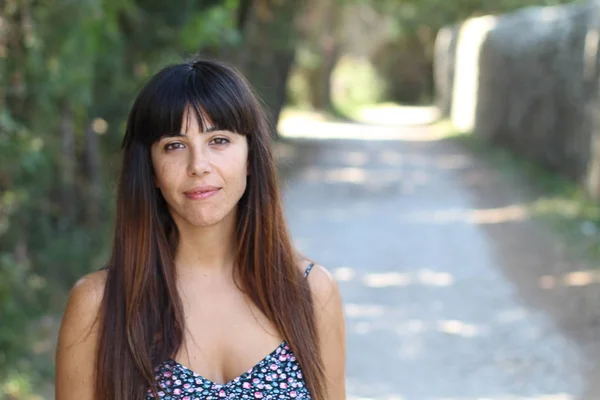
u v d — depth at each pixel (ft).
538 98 62.08
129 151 7.35
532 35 64.28
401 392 21.18
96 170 32.91
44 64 21.70
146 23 32.71
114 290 7.18
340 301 7.84
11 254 23.31
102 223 33.01
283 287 7.48
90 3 21.39
